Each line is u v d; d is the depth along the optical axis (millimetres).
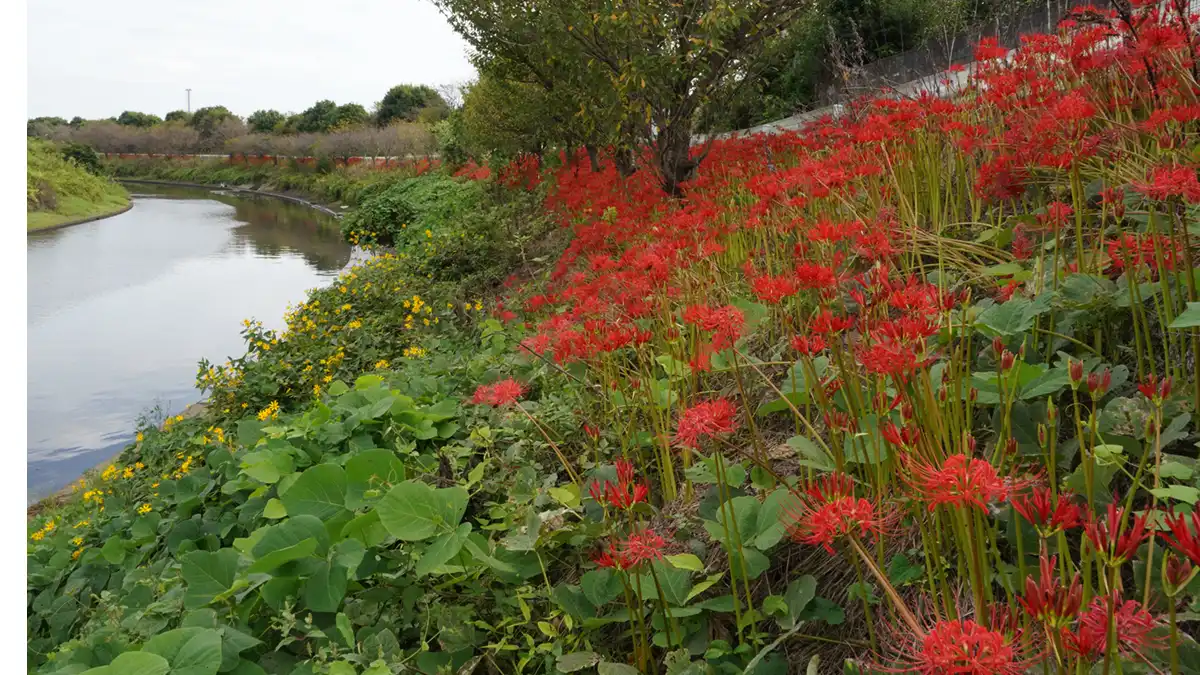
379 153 35906
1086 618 994
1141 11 2963
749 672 1659
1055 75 3445
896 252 2531
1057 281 2213
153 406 8375
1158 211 2338
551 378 3707
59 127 49344
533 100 10594
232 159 48406
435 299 7902
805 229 2934
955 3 8102
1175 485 1424
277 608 2430
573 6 6262
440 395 3979
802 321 2727
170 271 16109
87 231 23000
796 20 6891
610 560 1677
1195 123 2711
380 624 2381
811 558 2012
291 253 18031
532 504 2551
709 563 2148
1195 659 1157
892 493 1810
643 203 5352
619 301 3094
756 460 1929
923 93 4020
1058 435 1856
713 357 2414
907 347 1565
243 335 7922
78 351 10430
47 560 4578
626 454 2625
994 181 2840
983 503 1128
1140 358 1948
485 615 2396
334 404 3908
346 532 2533
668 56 6273
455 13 9812
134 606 3072
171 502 4355
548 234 8539
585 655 1906
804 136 5164
